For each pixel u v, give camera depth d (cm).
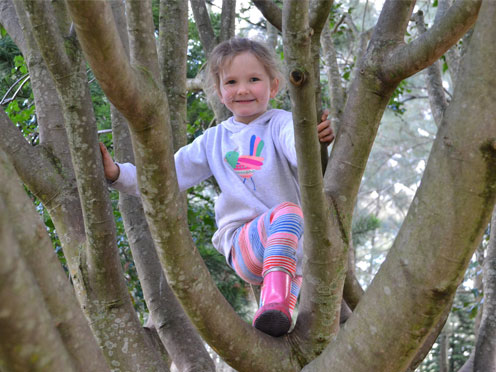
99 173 178
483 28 117
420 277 125
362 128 177
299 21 137
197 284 155
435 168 124
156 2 705
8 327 80
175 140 276
